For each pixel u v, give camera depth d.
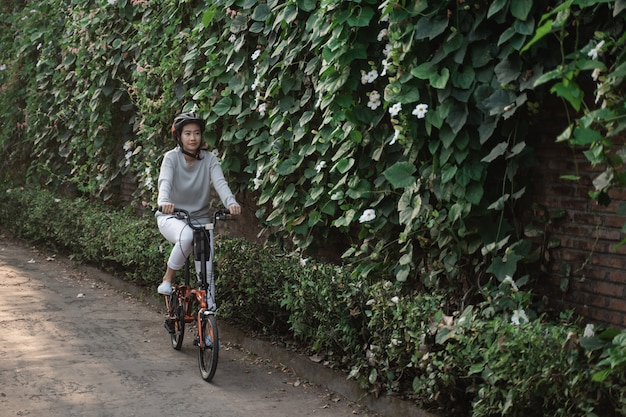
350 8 6.08
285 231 7.72
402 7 5.51
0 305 8.62
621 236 4.96
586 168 5.15
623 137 4.75
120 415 5.27
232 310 7.39
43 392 5.70
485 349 4.65
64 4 12.77
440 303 5.49
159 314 8.46
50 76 13.04
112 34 10.96
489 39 5.21
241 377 6.26
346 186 6.66
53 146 12.99
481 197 5.38
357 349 5.79
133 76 10.23
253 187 8.00
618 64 4.32
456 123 5.30
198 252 6.34
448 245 5.69
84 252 10.73
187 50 9.12
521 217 5.52
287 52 7.22
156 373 6.27
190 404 5.55
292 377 6.29
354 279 6.21
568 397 4.27
